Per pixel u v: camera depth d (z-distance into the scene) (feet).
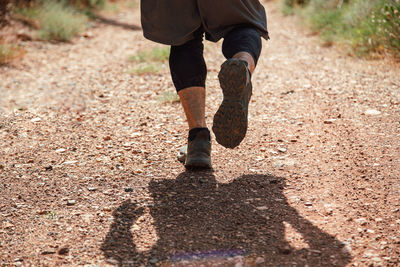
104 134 14.01
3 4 29.71
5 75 21.26
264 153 12.14
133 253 7.88
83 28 34.06
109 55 26.71
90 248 8.06
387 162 11.06
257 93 17.87
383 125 13.41
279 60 23.81
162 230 8.59
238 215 9.05
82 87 19.70
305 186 10.24
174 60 10.56
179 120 15.08
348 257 7.57
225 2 9.57
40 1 34.58
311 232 8.38
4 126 14.67
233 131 8.63
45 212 9.36
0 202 9.79
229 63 8.27
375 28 23.30
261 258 7.61
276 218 8.91
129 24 38.22
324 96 16.80
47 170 11.44
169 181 10.66
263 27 9.98
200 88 10.65
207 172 11.04
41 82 20.43
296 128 13.87
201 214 9.13
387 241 7.95
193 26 10.17
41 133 14.14
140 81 20.49
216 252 7.83
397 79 18.01
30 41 28.71
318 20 31.32
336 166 11.15
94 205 9.65
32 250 8.04
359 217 8.82
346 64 21.52
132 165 11.66
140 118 15.44
